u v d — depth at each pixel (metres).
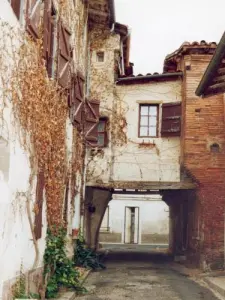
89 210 17.59
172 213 22.64
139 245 31.86
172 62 18.11
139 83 17.42
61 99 10.73
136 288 11.49
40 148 8.52
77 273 10.89
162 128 16.94
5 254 6.59
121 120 17.25
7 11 6.57
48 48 9.23
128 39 18.58
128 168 16.88
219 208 15.50
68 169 12.24
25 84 7.52
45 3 8.99
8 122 6.70
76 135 13.71
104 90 17.45
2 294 6.42
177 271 15.67
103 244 31.83
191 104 16.02
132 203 33.97
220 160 15.68
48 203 9.59
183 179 16.52
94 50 17.80
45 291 8.85
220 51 9.62
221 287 11.32
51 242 9.59
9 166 6.73
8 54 6.63
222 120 15.85
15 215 7.12
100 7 16.69
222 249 15.30
